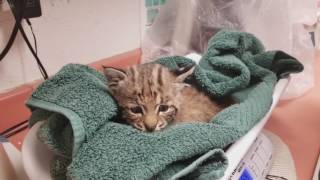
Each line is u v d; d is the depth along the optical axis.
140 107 0.21
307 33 0.39
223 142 0.18
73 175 0.15
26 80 0.31
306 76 0.39
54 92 0.20
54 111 0.18
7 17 0.28
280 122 0.32
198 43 0.41
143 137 0.17
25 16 0.28
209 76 0.27
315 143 0.29
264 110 0.22
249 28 0.37
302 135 0.30
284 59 0.27
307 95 0.38
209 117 0.24
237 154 0.18
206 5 0.39
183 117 0.23
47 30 0.31
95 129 0.18
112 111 0.20
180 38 0.41
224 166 0.17
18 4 0.27
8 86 0.30
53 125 0.18
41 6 0.30
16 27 0.28
